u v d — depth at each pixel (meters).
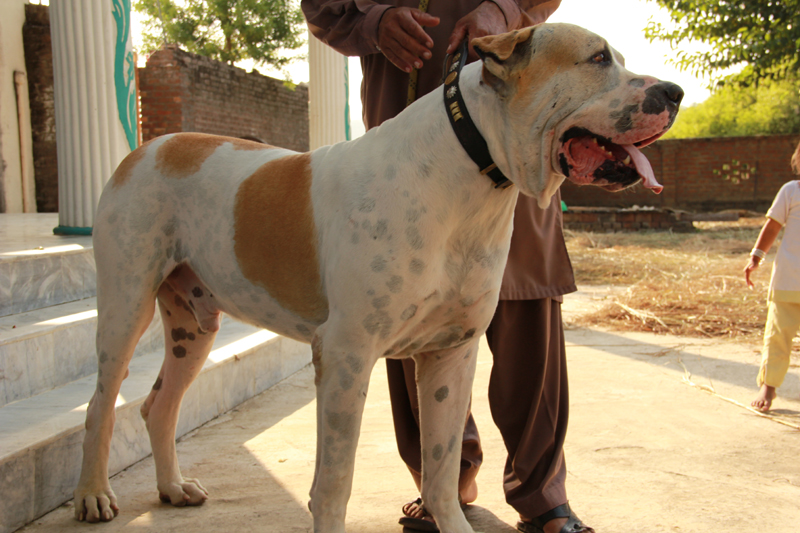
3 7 9.03
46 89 9.46
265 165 2.22
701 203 19.05
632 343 5.54
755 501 2.59
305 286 2.06
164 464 2.59
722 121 29.06
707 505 2.55
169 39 18.44
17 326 3.20
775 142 18.39
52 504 2.53
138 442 3.04
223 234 2.22
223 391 3.81
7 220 7.14
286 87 16.89
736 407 3.84
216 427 3.57
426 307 1.90
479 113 1.81
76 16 5.20
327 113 7.54
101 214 2.44
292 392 4.27
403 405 2.51
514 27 2.10
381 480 2.84
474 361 2.14
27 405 2.90
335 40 2.38
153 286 2.40
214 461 3.06
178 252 2.40
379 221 1.84
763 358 3.84
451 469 2.13
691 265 9.52
